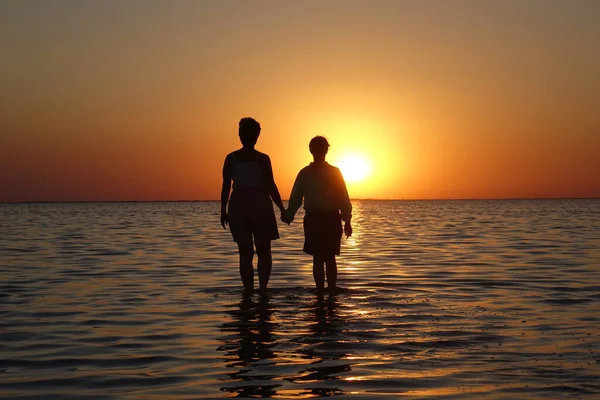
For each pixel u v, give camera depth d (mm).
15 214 75812
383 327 6734
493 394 4430
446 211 82000
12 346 5996
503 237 23656
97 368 5203
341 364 5246
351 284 10438
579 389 4516
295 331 6562
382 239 23141
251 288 9391
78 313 7750
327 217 9227
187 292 9555
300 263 13984
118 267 13289
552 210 81312
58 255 16250
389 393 4473
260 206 9203
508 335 6328
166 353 5688
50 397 4441
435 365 5195
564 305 8242
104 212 89375
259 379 4836
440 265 13570
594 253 16344
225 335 6414
